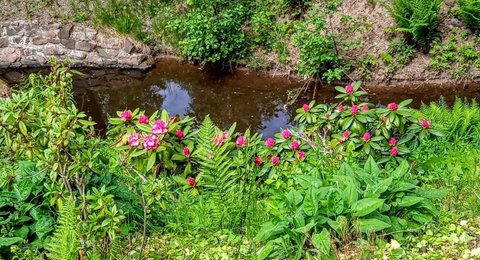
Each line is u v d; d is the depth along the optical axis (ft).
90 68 32.73
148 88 30.25
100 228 9.71
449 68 26.99
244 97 27.91
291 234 10.59
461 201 12.41
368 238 10.43
